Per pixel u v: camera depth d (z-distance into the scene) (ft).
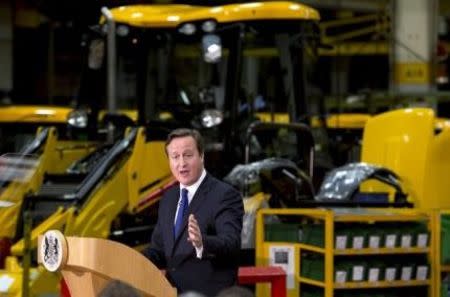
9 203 30.76
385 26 83.82
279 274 28.71
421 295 36.09
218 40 41.57
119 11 45.24
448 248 37.52
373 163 46.85
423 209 37.83
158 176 39.91
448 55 95.25
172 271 23.24
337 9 99.55
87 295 16.47
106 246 16.35
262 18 42.75
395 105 69.46
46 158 40.47
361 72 93.40
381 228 34.65
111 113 42.11
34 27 97.25
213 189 23.35
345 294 34.65
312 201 37.65
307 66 45.65
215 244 22.02
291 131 42.42
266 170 38.06
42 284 32.40
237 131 42.11
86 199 36.88
